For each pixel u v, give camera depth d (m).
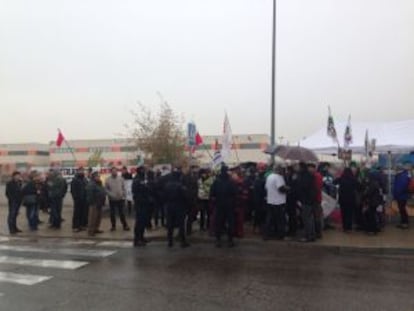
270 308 8.41
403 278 10.67
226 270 11.50
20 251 14.46
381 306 8.52
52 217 19.53
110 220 20.03
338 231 16.84
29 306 8.66
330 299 8.96
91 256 13.53
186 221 16.34
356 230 16.97
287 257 13.19
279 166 16.94
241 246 14.89
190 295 9.27
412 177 17.89
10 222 18.42
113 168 18.61
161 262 12.55
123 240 16.50
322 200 16.62
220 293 9.41
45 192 23.73
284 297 9.11
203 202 17.03
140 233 15.23
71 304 8.75
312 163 15.45
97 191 17.45
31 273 11.42
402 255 13.54
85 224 18.77
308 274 11.06
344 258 13.06
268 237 15.28
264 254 13.62
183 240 14.84
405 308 8.41
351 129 23.45
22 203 19.03
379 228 16.84
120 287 9.96
